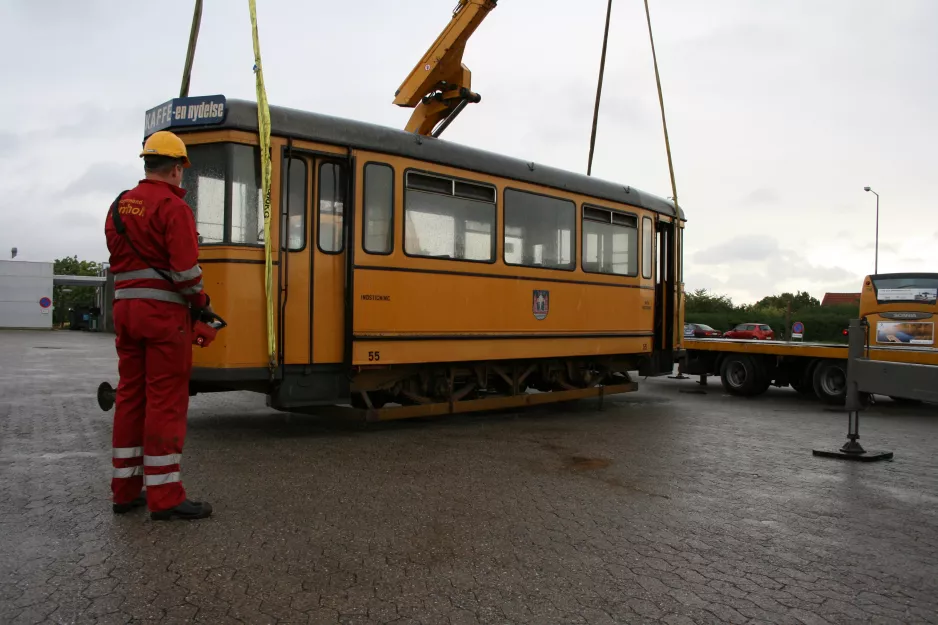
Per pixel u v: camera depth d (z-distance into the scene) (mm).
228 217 7219
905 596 3768
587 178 11141
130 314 4520
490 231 9516
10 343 28938
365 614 3400
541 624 3348
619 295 11680
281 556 4105
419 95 12211
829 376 12969
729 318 50344
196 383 7551
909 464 7148
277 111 7477
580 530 4742
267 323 7367
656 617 3449
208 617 3309
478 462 6793
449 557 4180
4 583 3609
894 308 14328
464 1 11664
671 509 5285
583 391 11055
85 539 4273
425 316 8680
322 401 7828
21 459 6422
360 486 5730
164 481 4629
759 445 8086
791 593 3771
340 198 7996
